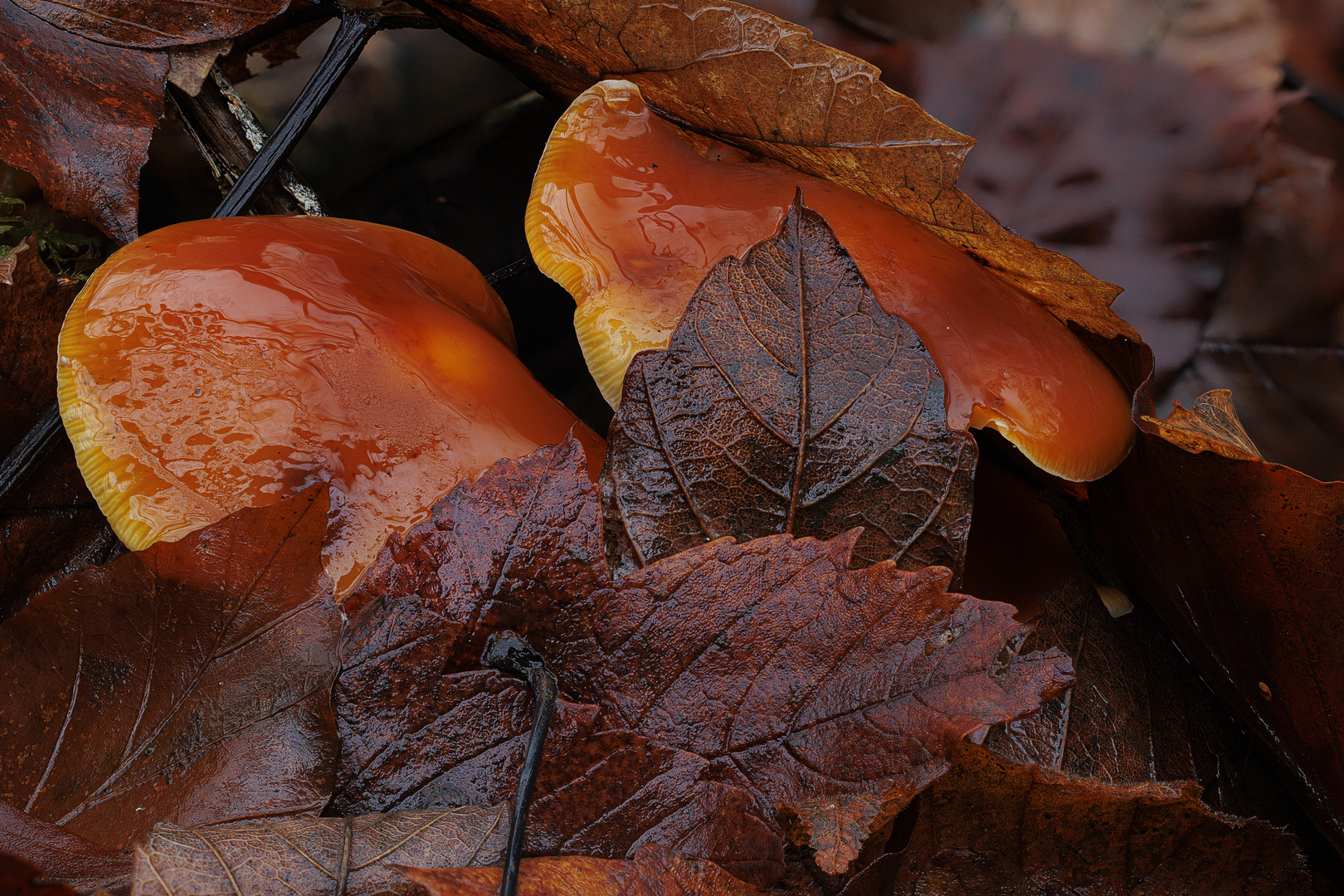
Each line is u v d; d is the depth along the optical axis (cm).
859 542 41
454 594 40
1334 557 41
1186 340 55
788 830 39
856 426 41
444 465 42
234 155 47
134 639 39
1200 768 42
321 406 42
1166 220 55
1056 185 56
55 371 44
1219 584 42
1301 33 54
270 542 40
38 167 44
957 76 57
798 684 40
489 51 47
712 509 41
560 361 50
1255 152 54
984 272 44
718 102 44
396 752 39
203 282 42
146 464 41
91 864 39
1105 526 44
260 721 39
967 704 39
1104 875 40
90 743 39
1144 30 56
